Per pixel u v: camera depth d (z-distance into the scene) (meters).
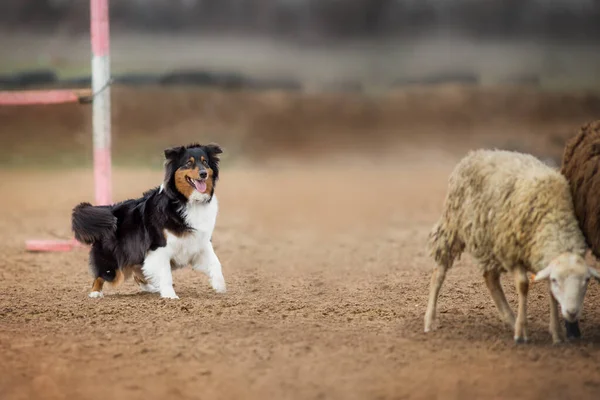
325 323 10.13
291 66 65.25
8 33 57.94
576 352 8.63
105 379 7.87
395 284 13.01
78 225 11.68
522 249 8.68
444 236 9.40
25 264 15.21
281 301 11.58
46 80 52.66
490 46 67.19
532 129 55.12
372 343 9.05
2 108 50.94
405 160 49.50
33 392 7.55
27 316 10.68
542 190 8.59
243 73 63.03
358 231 21.23
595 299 11.44
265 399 7.31
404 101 59.69
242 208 27.00
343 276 14.06
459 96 59.59
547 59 65.31
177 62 63.31
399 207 26.97
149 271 11.54
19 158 44.53
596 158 8.85
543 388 7.56
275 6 67.31
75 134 49.31
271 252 17.34
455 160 49.38
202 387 7.62
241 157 49.97
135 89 57.41
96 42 15.58
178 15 65.19
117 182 34.12
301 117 57.12
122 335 9.45
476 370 8.07
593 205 8.69
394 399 7.31
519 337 8.96
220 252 17.17
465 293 12.05
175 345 8.95
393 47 67.56
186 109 55.78
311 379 7.82
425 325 9.59
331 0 67.94
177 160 11.49
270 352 8.68
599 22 67.25
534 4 67.94
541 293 11.91
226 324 9.95
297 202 28.84
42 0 59.03
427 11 68.88
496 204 8.78
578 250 8.40
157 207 11.56
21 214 24.05
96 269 11.97
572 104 58.47
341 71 65.06
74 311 10.87
